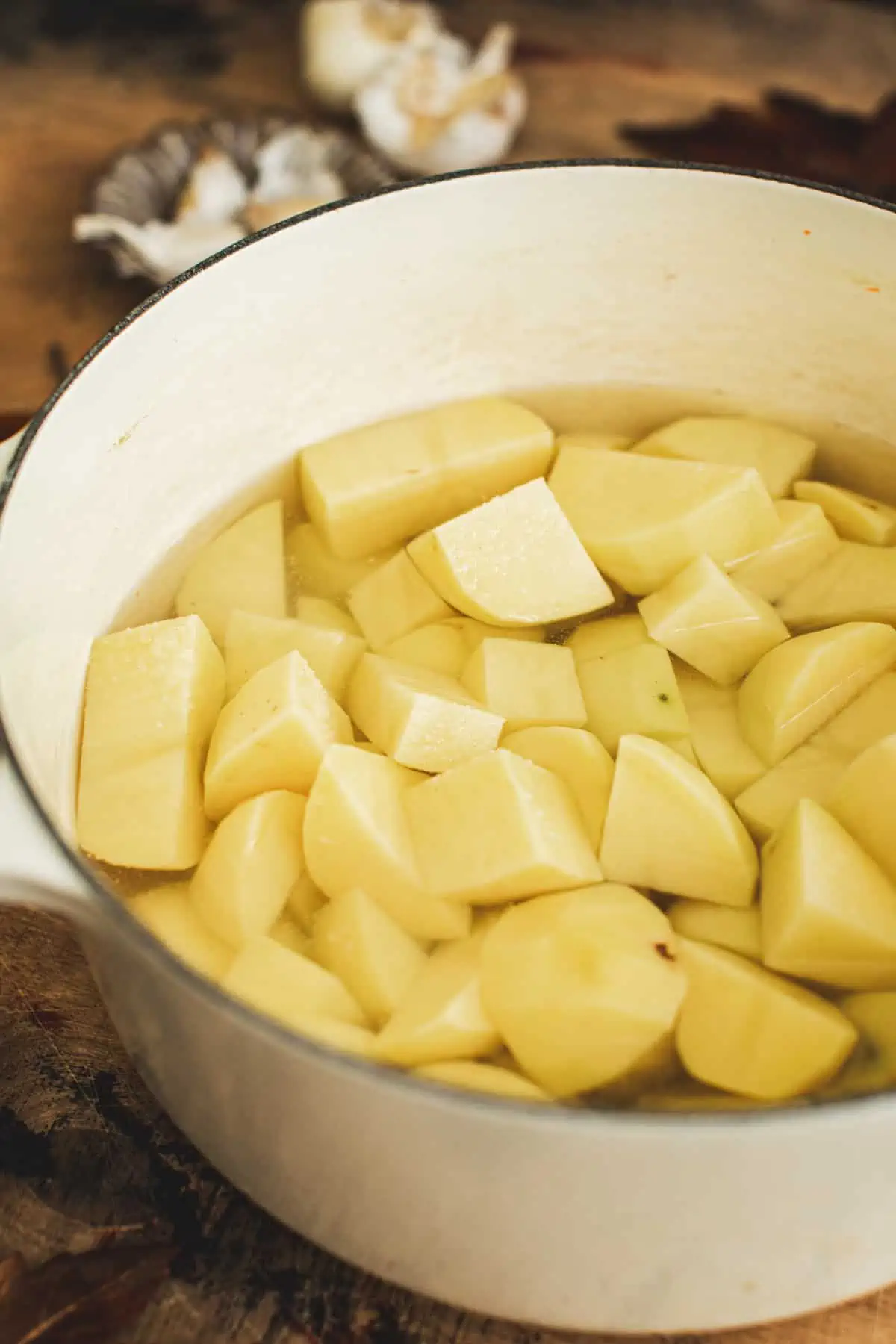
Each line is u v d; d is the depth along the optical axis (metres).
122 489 0.43
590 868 0.40
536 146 0.65
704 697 0.44
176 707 0.41
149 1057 0.38
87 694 0.42
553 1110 0.32
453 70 0.65
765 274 0.46
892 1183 0.34
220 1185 0.40
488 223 0.45
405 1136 0.33
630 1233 0.35
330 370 0.47
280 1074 0.33
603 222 0.45
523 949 0.38
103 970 0.37
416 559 0.45
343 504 0.46
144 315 0.41
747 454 0.48
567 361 0.49
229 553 0.46
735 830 0.40
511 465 0.47
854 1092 0.37
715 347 0.48
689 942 0.39
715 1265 0.36
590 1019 0.37
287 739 0.40
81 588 0.42
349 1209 0.37
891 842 0.40
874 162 0.62
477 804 0.39
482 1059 0.38
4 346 0.59
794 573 0.46
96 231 0.60
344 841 0.39
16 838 0.34
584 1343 0.39
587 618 0.45
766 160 0.63
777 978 0.39
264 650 0.44
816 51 0.69
